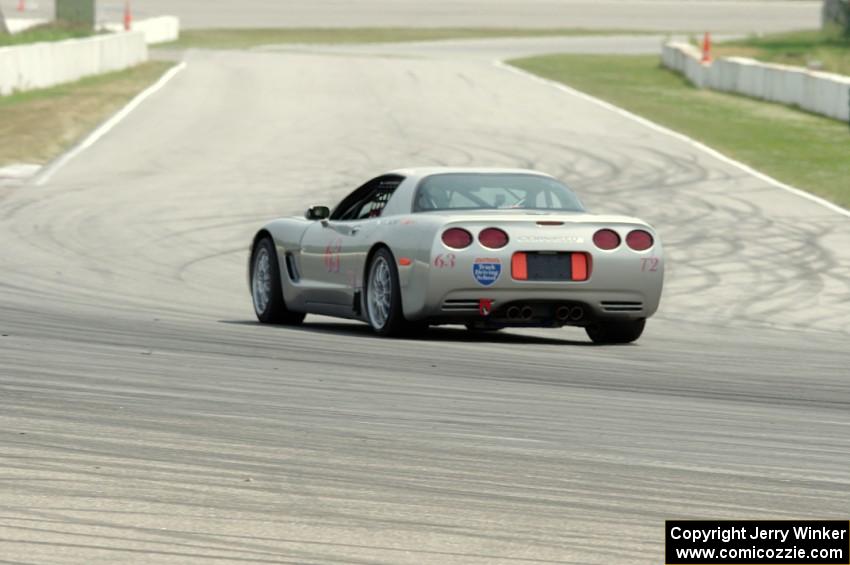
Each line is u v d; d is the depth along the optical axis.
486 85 146.00
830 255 60.00
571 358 35.28
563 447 23.52
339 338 37.94
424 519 18.52
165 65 163.00
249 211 71.00
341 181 81.25
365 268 38.78
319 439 23.61
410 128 107.25
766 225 67.88
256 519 18.31
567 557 16.91
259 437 23.62
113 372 30.27
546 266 36.78
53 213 69.31
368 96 132.00
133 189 77.75
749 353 37.75
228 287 51.56
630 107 126.75
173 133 102.69
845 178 85.12
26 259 56.22
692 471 21.94
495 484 20.64
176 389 28.27
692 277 54.81
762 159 93.00
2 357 31.97
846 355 37.97
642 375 32.53
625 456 22.94
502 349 36.59
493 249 36.41
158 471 20.88
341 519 18.41
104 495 19.33
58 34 174.75
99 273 53.34
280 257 42.62
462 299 36.47
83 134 101.50
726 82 144.88
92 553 16.56
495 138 101.69
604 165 88.81
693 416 27.02
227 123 109.19
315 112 117.75
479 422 25.56
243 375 30.38
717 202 75.00
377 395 28.19
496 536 17.77
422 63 174.12
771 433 25.48
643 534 18.03
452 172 39.62
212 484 20.16
